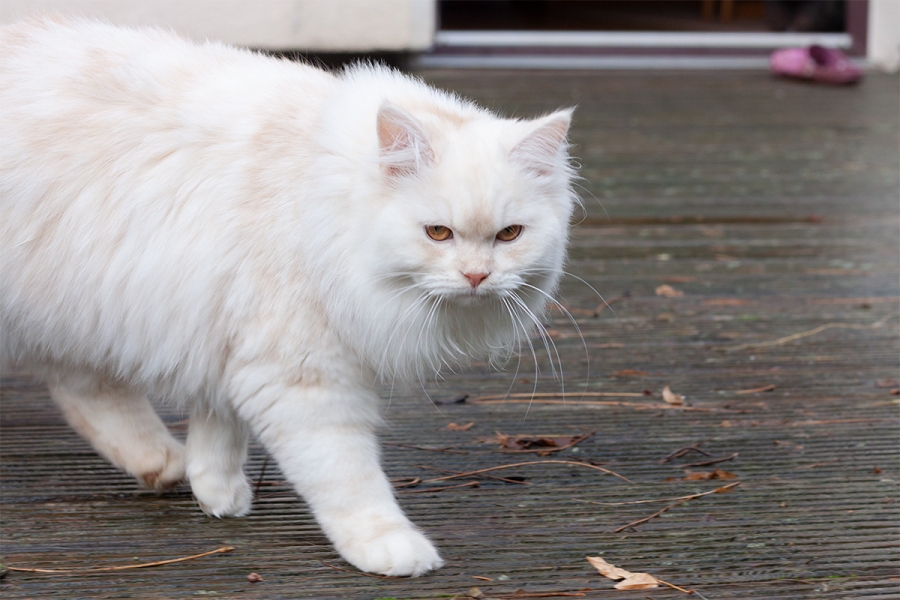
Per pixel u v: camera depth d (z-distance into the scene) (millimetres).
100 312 2020
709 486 2377
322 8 6379
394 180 1877
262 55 2186
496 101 6406
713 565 2004
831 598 1883
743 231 4516
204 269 1928
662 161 5586
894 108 6828
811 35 8281
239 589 1888
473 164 1905
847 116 6617
